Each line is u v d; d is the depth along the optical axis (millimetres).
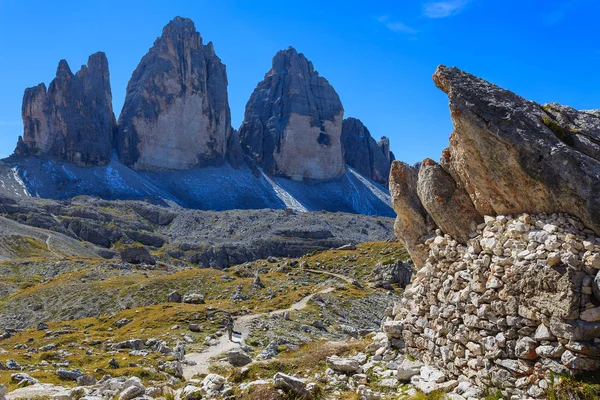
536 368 11969
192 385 18203
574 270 11492
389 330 18625
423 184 17078
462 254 15453
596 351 10992
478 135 14078
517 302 12680
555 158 12664
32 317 97062
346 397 15484
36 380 25328
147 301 101438
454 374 14820
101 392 19031
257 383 16375
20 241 195250
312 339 55281
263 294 98688
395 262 123188
